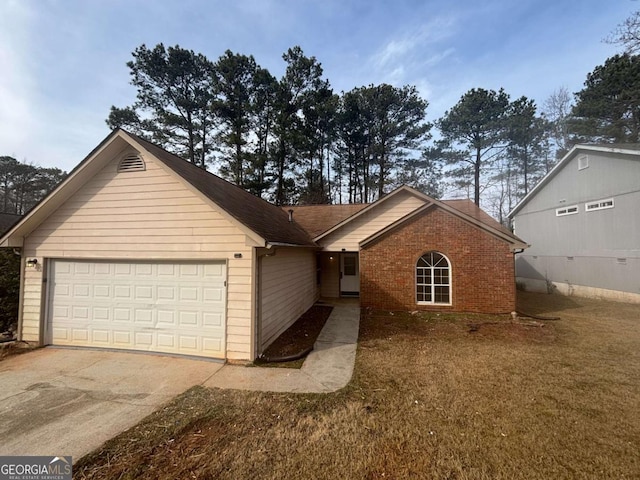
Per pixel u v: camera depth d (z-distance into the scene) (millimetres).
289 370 5438
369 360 5902
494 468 2840
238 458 3037
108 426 3650
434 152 24859
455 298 10250
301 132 22250
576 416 3762
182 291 6277
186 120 20438
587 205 13453
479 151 25422
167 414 3918
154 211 6352
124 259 6469
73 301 6742
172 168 6188
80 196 6695
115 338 6527
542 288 16344
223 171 21156
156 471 2865
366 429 3527
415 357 6062
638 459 2947
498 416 3779
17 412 3996
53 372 5355
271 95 21750
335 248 12609
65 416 3893
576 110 20422
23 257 6871
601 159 12766
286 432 3482
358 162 25625
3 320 7727
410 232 10664
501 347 6633
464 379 4941
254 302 5910
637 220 11289
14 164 30344
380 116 24203
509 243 9922
